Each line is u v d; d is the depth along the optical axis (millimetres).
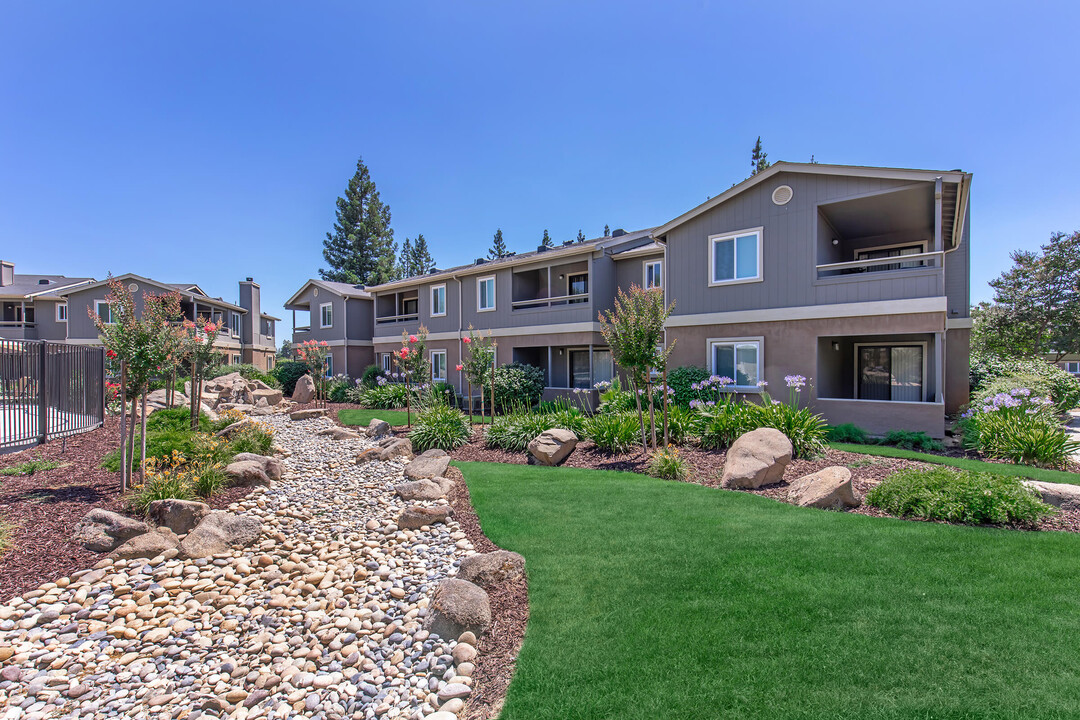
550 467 9062
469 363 13312
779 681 3000
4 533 4945
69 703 3238
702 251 13938
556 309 18188
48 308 31250
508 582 4473
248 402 17562
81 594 4258
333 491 7438
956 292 15375
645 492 6984
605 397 13836
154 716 3166
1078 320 25297
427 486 7109
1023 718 2633
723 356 13555
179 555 5055
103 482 6770
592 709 2889
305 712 3217
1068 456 8414
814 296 12109
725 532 5301
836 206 12344
